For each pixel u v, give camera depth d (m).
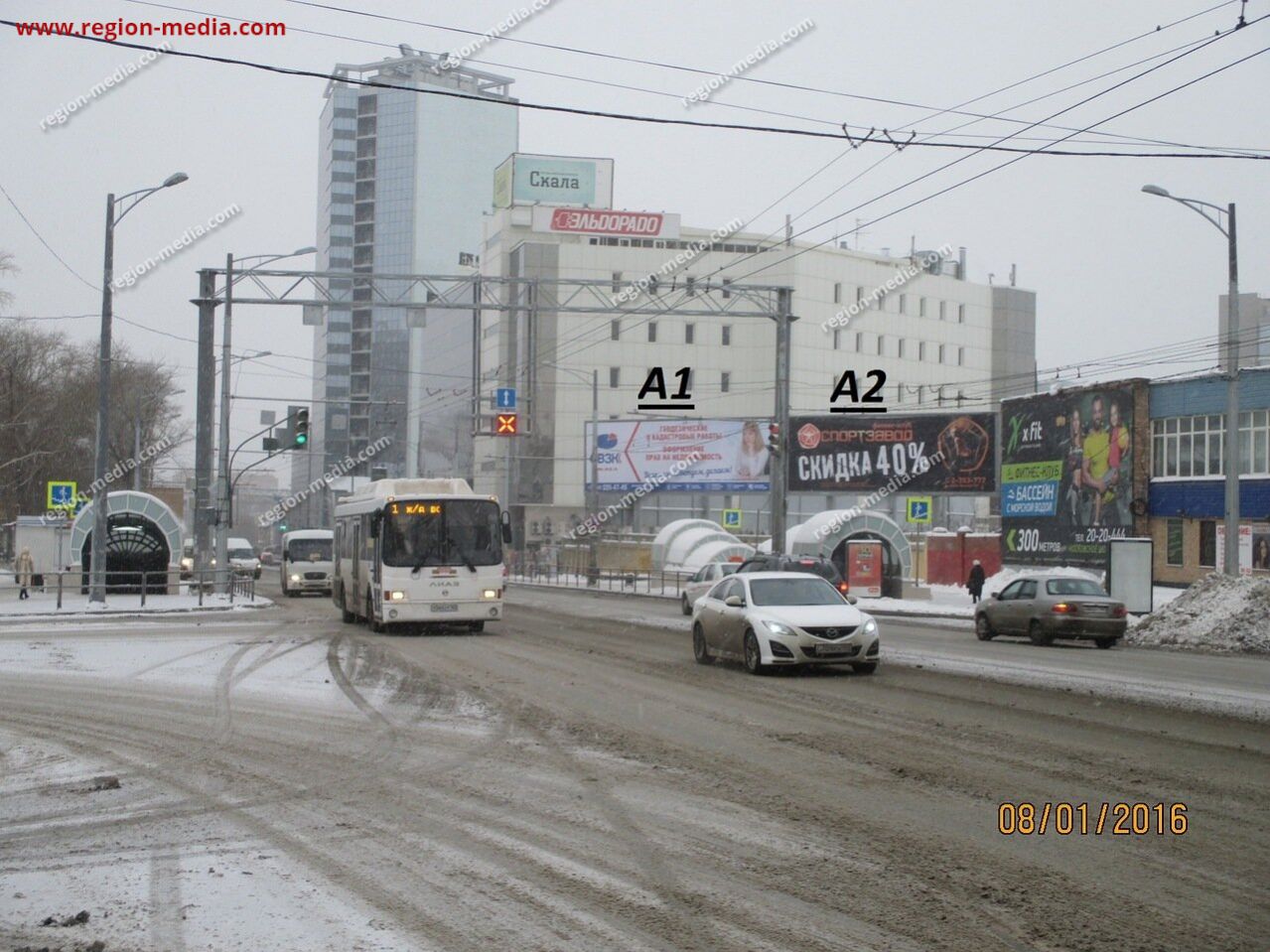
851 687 17.22
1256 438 47.69
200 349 36.53
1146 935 6.40
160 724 14.25
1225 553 32.22
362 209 150.38
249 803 9.88
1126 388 52.91
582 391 89.69
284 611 38.12
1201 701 15.70
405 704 15.86
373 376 145.00
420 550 27.89
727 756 11.73
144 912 6.96
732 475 67.38
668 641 26.36
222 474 41.81
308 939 6.47
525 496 89.00
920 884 7.37
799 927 6.57
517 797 9.97
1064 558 56.56
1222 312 62.06
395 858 8.10
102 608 35.66
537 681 18.38
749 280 90.81
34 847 8.50
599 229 89.88
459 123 149.12
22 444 62.88
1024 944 6.27
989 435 58.19
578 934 6.50
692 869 7.75
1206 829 8.66
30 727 14.09
